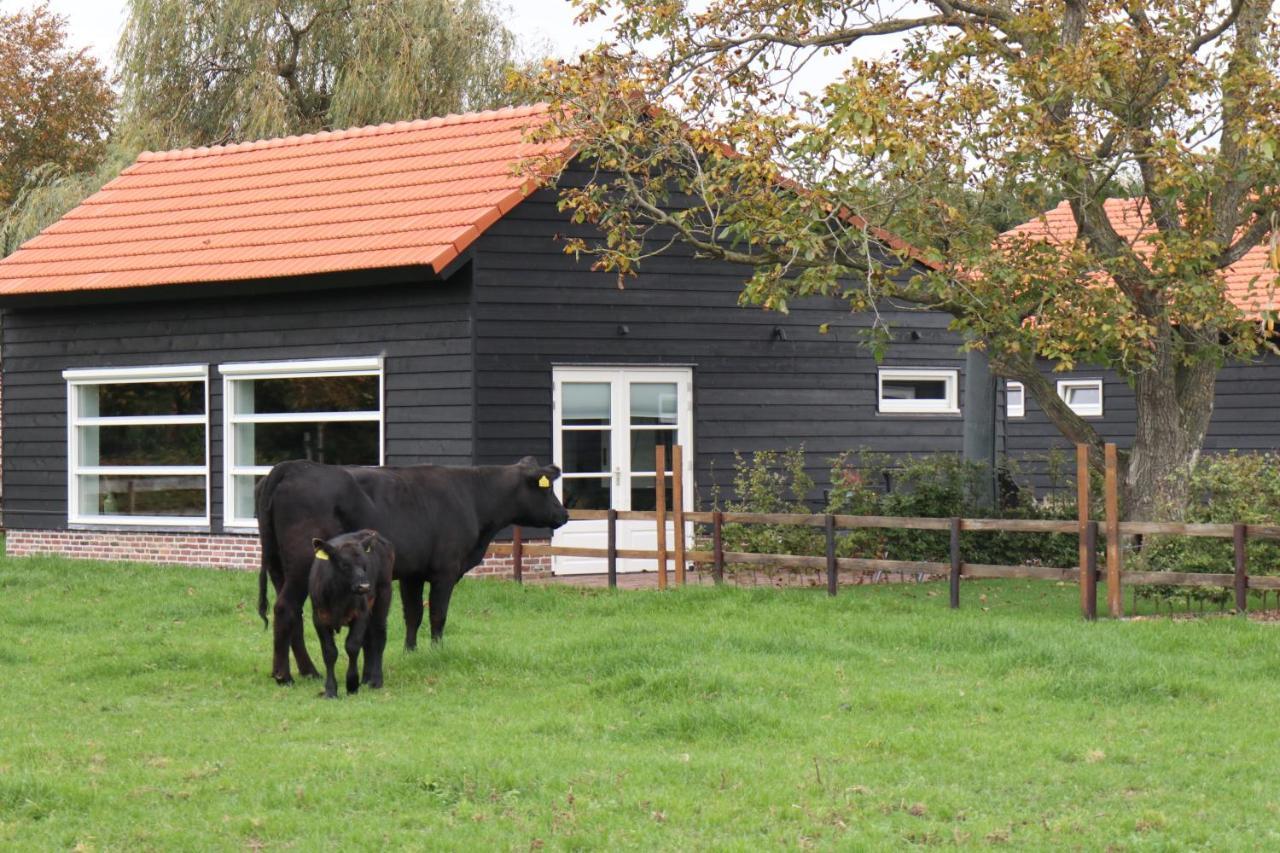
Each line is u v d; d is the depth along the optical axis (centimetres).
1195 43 1667
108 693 1171
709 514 1659
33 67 4434
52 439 2211
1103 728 1017
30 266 2181
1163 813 827
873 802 847
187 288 2003
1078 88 1535
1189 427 1744
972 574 1512
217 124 3506
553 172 1694
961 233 1620
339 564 1108
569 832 789
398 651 1327
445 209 1909
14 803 848
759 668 1198
